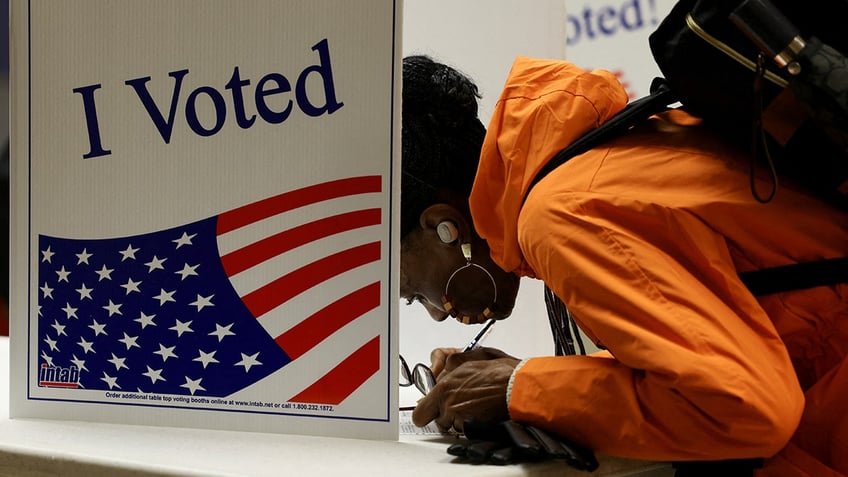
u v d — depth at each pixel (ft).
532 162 3.25
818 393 3.06
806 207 2.98
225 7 3.25
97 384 3.48
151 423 3.40
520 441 2.80
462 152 3.73
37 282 3.56
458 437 3.33
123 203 3.42
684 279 2.82
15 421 3.50
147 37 3.36
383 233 3.11
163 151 3.36
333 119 3.14
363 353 3.15
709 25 2.78
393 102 3.09
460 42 5.03
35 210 3.55
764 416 2.61
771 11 2.64
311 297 3.19
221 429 3.31
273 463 2.75
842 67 2.59
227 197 3.28
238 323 3.28
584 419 2.88
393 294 3.12
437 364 4.33
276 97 3.20
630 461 3.08
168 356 3.37
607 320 2.79
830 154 2.85
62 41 3.48
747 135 2.98
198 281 3.33
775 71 2.74
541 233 2.98
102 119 3.44
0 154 10.02
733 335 2.72
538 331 5.29
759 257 3.01
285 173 3.20
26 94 3.54
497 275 3.89
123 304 3.43
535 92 3.41
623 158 3.10
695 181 2.99
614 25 5.93
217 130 3.28
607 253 2.85
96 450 2.91
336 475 2.60
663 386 2.70
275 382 3.24
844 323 3.03
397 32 3.08
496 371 3.21
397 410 3.13
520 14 5.08
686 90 2.99
